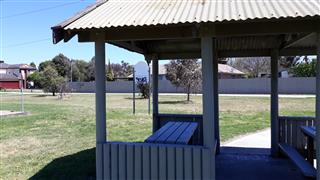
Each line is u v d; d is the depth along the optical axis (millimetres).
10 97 38125
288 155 6398
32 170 7051
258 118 15914
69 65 71625
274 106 7656
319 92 4406
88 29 4426
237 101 27562
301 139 7695
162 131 6203
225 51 8180
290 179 5992
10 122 14984
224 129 12273
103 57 4766
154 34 4586
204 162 4594
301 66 42781
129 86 48719
